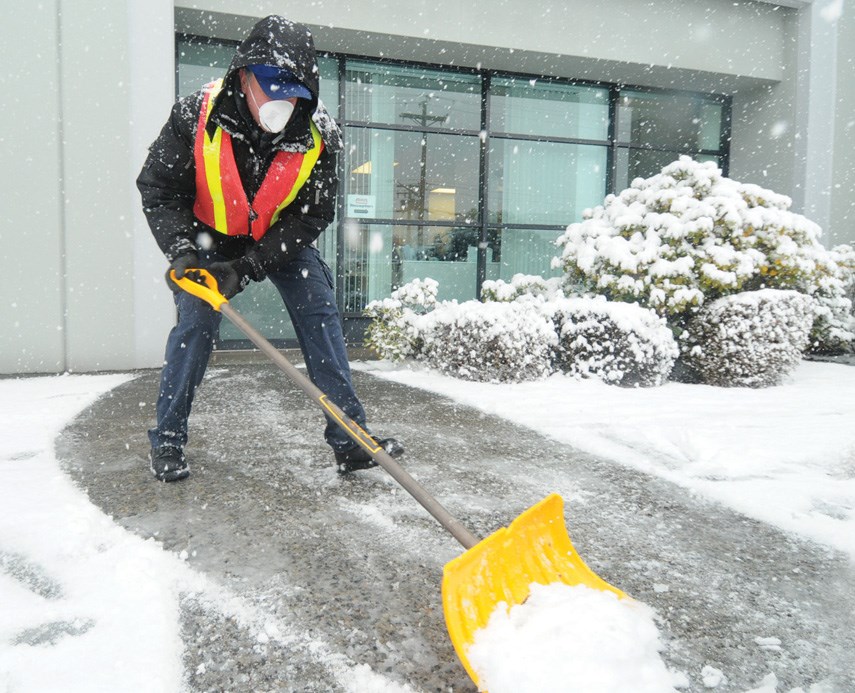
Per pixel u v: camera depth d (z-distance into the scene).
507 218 9.36
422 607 1.74
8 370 6.09
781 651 1.58
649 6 8.77
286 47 2.14
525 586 1.59
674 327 6.29
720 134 10.52
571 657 1.35
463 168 9.05
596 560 2.08
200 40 7.70
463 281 9.13
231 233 2.60
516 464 3.17
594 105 9.70
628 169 9.95
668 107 10.10
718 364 5.89
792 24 9.45
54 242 6.11
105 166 6.21
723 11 9.17
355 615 1.69
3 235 5.97
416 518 2.37
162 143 2.41
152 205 2.49
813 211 9.55
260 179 2.44
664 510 2.56
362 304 8.63
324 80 8.34
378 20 7.66
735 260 6.12
